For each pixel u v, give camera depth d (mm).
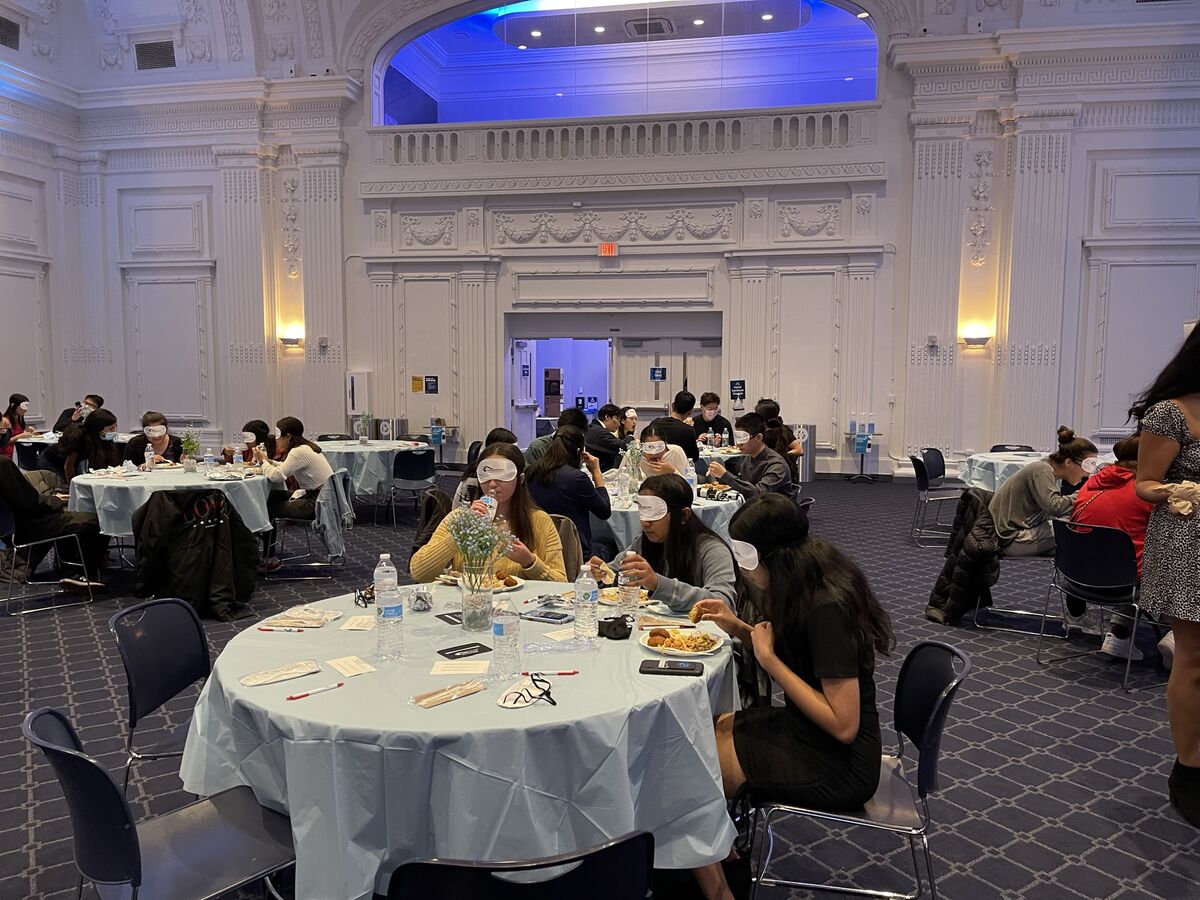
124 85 12336
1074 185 10469
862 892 2330
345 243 12297
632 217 11758
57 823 2832
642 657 2270
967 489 5367
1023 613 5371
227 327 12320
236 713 2012
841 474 11508
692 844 2006
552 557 3369
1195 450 2682
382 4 11867
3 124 11250
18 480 5359
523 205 11992
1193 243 10312
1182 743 2863
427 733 1776
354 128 12133
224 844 1913
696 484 5914
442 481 11398
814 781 2148
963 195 10742
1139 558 3961
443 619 2656
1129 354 10602
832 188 11242
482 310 12125
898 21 10805
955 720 3736
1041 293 10562
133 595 5703
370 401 12367
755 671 2834
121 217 12562
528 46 13953
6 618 5234
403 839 1827
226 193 12133
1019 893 2459
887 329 11211
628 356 12289
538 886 1400
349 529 8281
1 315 11484
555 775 1839
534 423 13562
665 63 13742
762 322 11523
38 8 11766
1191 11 9992
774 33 13320
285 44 11977
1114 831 2809
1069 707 3885
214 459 7176
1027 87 10328
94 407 9805
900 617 5340
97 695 3980
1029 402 10688
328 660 2260
